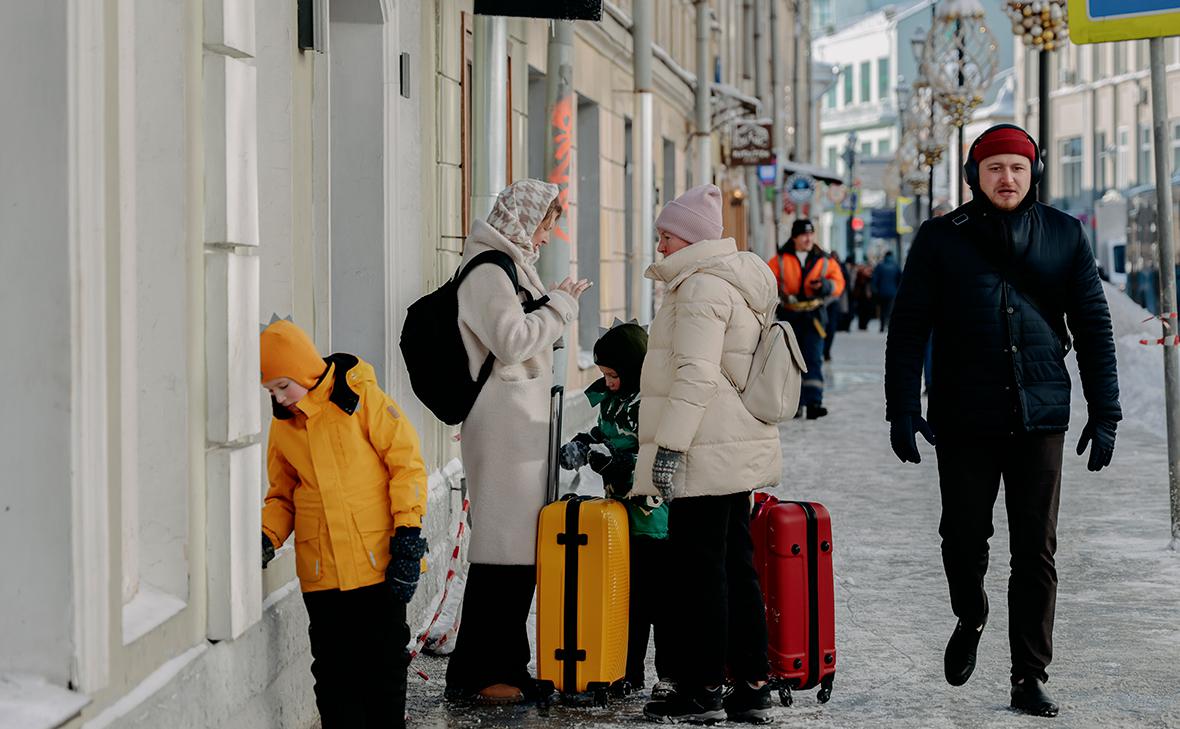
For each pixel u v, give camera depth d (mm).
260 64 7184
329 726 6129
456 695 7344
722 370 6910
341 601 6055
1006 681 7688
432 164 10258
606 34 19297
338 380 6000
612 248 20344
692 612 6930
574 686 7082
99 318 4594
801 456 16906
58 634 4504
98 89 4582
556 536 7066
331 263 8938
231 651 5723
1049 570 7090
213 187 5629
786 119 53875
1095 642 8422
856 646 8430
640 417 7035
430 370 7285
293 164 7336
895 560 10828
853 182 85000
